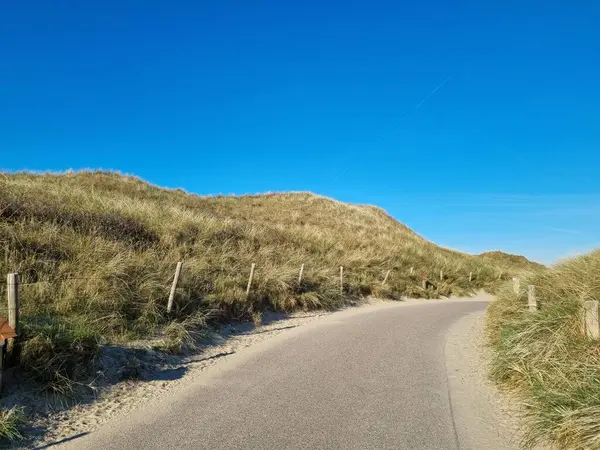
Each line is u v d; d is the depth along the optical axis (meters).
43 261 8.93
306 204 44.50
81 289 8.30
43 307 7.32
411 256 27.14
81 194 16.83
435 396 6.39
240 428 5.06
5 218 10.71
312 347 9.27
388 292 19.27
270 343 9.67
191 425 5.14
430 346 9.86
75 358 6.16
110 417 5.38
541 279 10.33
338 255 21.61
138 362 7.04
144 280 9.71
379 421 5.36
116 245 10.71
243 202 41.50
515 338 7.32
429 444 4.77
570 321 6.65
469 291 26.23
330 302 15.27
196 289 10.80
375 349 9.25
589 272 8.30
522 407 5.85
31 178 23.53
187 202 29.56
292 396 6.17
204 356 8.34
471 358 8.94
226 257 14.05
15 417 4.82
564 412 4.71
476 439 4.98
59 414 5.33
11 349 5.66
